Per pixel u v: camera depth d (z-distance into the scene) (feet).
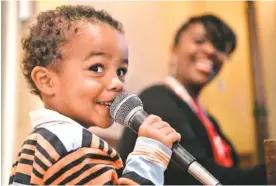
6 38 4.13
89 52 2.10
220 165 4.80
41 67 2.21
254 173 4.86
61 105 2.16
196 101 4.96
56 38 2.19
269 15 5.26
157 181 1.94
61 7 2.43
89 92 2.08
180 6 5.25
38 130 2.10
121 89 2.18
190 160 2.09
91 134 2.03
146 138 2.02
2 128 4.19
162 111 4.74
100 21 2.24
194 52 5.12
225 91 5.11
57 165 1.89
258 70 5.21
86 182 1.87
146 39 5.11
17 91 4.15
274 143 2.26
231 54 5.23
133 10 5.12
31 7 4.26
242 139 5.00
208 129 4.88
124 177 1.90
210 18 5.23
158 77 5.03
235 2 5.27
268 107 5.15
